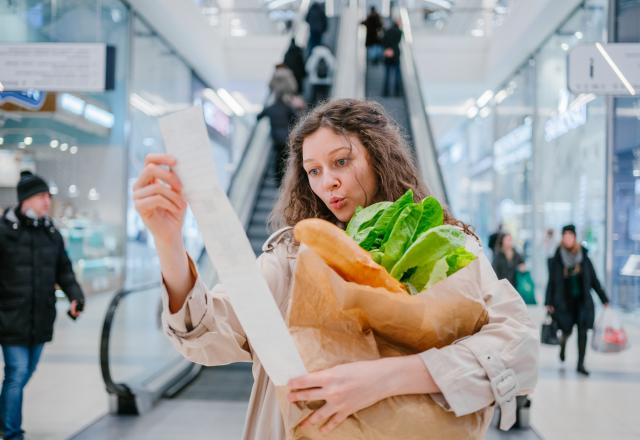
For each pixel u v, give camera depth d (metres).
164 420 3.94
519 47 11.40
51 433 3.62
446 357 0.77
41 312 3.49
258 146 8.45
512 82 13.41
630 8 6.59
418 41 14.26
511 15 11.86
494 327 0.83
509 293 0.90
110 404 4.06
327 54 10.70
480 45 14.14
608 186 7.30
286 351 0.72
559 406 4.27
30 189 3.46
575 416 4.04
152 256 10.02
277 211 1.23
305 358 0.76
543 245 10.66
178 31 11.06
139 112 9.86
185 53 12.25
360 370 0.74
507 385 0.78
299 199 1.20
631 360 5.76
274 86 8.04
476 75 14.25
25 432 3.62
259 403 0.98
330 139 1.03
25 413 4.03
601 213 7.66
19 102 6.74
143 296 5.19
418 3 14.55
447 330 0.79
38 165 7.38
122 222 8.89
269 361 0.72
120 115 9.15
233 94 16.06
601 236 7.65
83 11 8.05
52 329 3.58
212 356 0.93
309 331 0.78
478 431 0.81
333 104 1.08
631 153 7.05
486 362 0.78
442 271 0.79
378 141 1.04
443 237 0.79
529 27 10.34
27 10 6.82
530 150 11.73
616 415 4.05
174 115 0.75
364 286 0.72
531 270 11.41
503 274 6.81
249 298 0.72
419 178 1.10
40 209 3.52
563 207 9.52
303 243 0.74
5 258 3.42
